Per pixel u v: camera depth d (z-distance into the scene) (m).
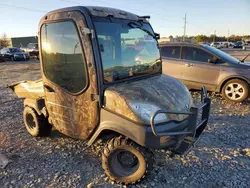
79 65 2.82
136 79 3.13
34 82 3.91
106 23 2.81
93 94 2.78
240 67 6.30
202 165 3.30
